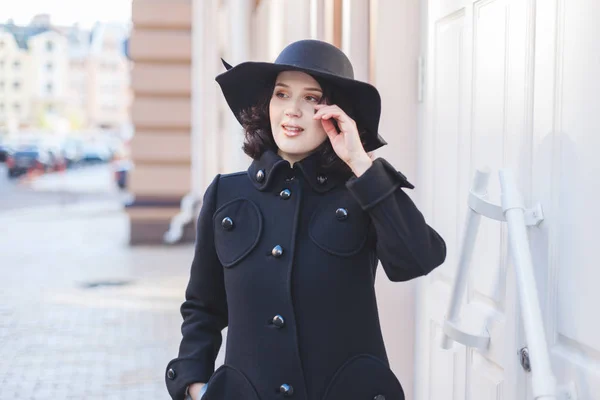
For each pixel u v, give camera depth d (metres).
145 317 6.37
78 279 8.30
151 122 11.36
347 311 1.72
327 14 3.79
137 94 11.37
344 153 1.66
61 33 85.25
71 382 4.54
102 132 85.69
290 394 1.69
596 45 1.47
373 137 1.80
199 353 1.90
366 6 2.97
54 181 30.42
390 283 2.68
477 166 2.05
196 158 11.21
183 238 11.32
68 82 84.94
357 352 1.72
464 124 2.16
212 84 10.58
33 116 82.06
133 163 11.45
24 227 14.27
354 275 1.73
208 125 10.75
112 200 22.03
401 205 1.64
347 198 1.75
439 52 2.39
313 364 1.70
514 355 1.81
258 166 1.82
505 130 1.87
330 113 1.65
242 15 6.81
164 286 7.89
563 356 1.59
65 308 6.71
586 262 1.50
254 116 1.83
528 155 1.74
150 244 11.47
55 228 14.12
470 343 1.96
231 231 1.81
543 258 1.66
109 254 10.41
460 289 1.91
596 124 1.47
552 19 1.64
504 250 1.89
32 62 82.56
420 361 2.61
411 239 1.61
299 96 1.73
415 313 2.67
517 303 1.79
